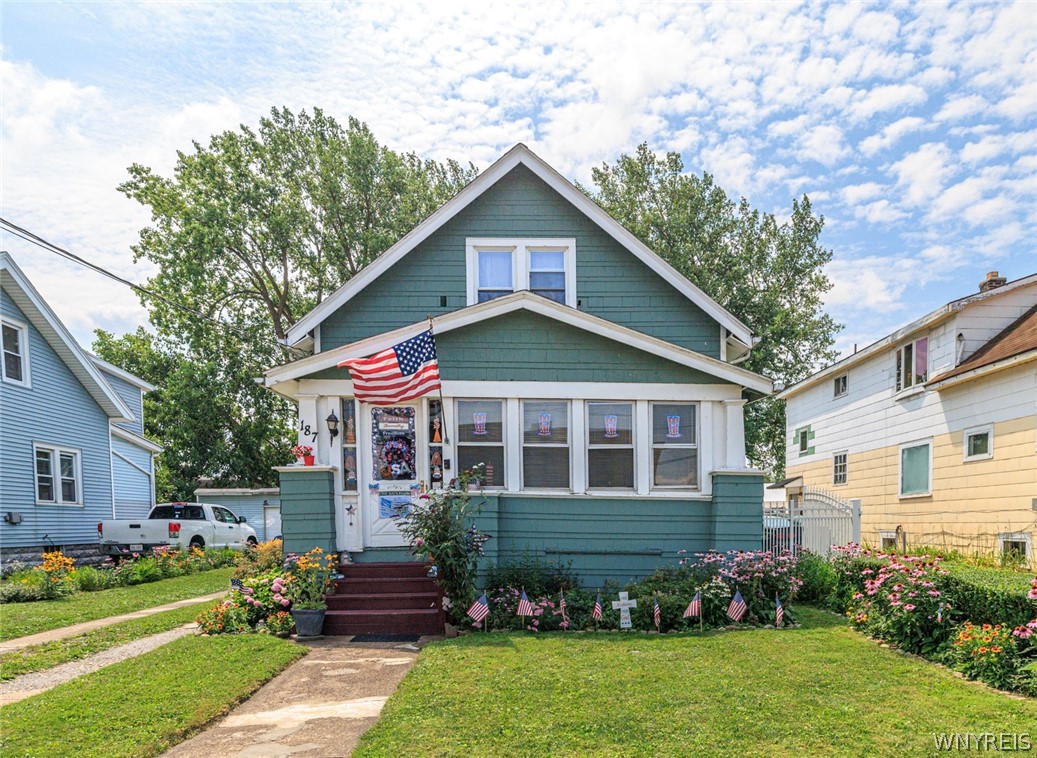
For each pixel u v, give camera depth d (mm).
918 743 4320
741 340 10961
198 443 30391
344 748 4391
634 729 4559
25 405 15156
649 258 10938
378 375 8648
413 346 8805
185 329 29812
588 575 9484
